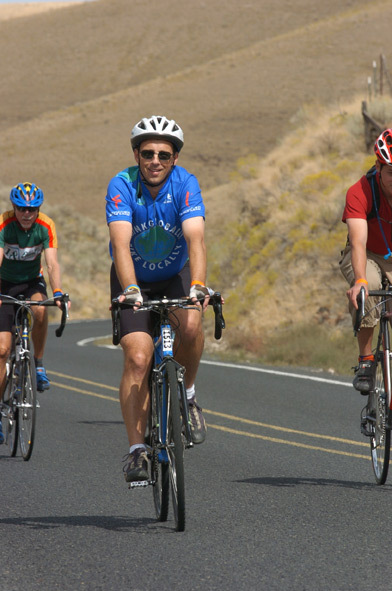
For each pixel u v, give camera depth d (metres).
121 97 199.12
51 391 24.70
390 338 11.84
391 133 11.18
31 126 193.00
